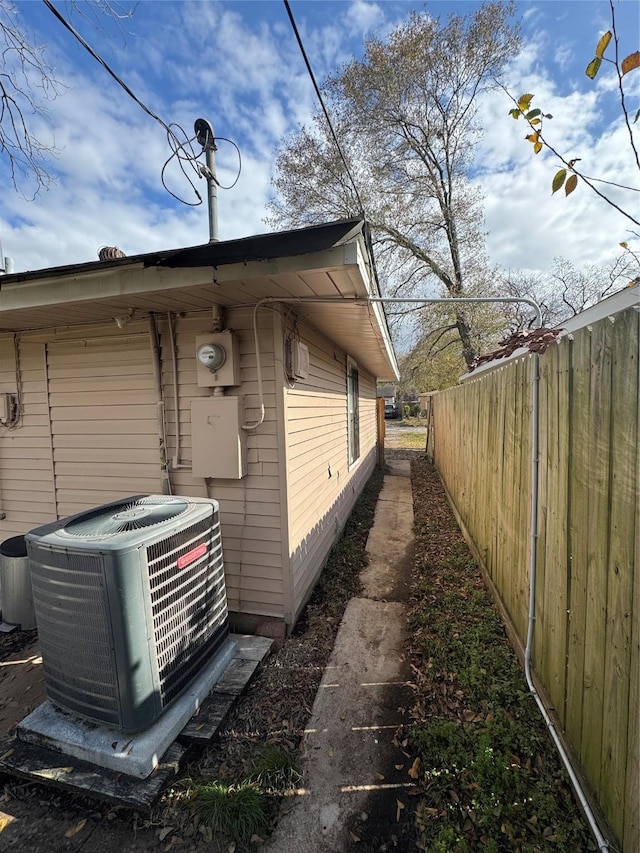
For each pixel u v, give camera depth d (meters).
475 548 4.20
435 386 15.17
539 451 2.23
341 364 5.49
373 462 10.10
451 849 1.46
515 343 2.45
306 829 1.61
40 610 1.93
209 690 2.23
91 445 3.29
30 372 3.42
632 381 1.27
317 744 2.01
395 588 3.77
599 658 1.48
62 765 1.78
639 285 1.90
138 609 1.81
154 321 2.99
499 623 2.94
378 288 3.04
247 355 2.86
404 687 2.40
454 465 6.07
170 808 1.70
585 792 1.55
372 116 11.77
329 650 2.78
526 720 2.01
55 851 1.56
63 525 2.07
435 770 1.78
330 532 4.57
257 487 2.92
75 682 1.88
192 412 2.88
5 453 3.56
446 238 12.91
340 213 12.74
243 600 3.01
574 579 1.73
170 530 2.00
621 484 1.34
